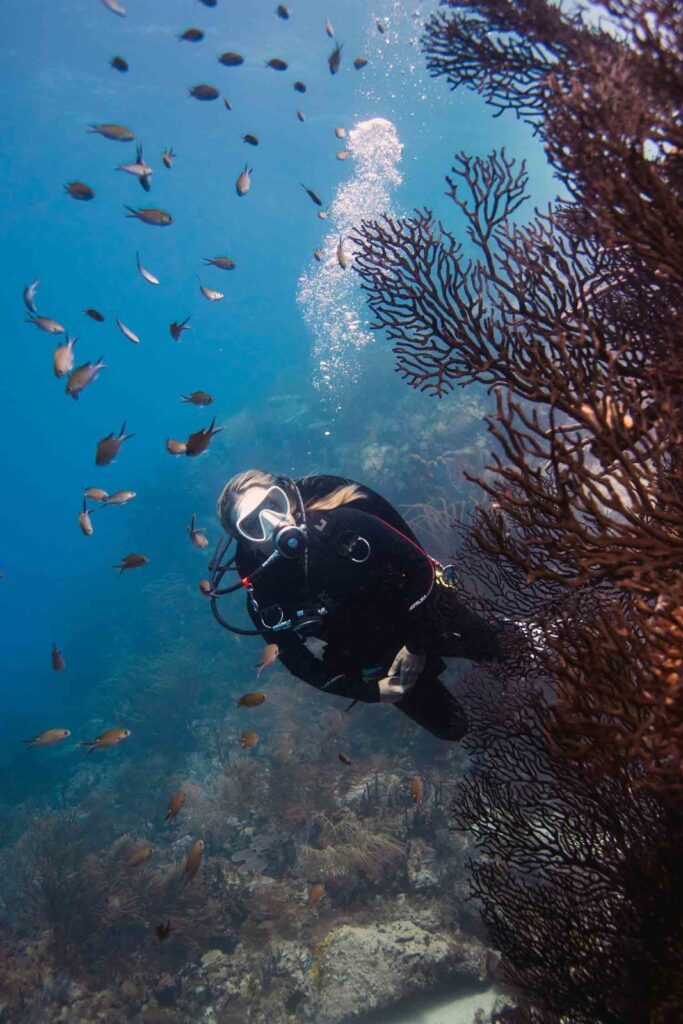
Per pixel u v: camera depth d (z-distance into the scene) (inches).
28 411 4274.1
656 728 59.1
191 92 214.7
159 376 4916.3
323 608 119.3
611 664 66.4
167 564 807.7
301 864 328.5
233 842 368.5
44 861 390.3
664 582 69.5
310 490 129.3
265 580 121.6
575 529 72.8
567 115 80.0
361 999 251.0
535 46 108.7
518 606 131.7
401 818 326.0
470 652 126.9
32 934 342.3
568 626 89.5
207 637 622.2
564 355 81.4
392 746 377.4
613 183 72.1
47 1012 289.9
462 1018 242.8
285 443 810.8
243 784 390.0
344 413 789.2
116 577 933.2
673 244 72.1
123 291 4215.1
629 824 108.1
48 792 583.5
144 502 893.2
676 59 78.7
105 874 347.9
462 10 115.0
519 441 75.2
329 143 2011.6
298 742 423.2
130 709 579.8
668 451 84.4
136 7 1096.2
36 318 185.2
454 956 255.4
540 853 125.0
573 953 115.9
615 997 109.2
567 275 106.3
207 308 4158.5
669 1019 89.2
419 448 592.7
